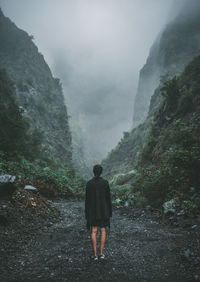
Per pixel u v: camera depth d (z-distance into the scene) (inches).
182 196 294.8
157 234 207.5
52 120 3083.2
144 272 132.8
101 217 153.0
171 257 152.7
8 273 130.3
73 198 478.3
